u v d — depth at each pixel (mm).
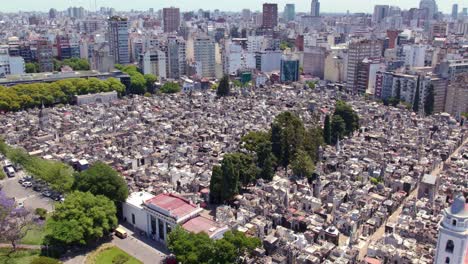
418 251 160625
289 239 173125
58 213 172625
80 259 162750
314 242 175375
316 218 191750
